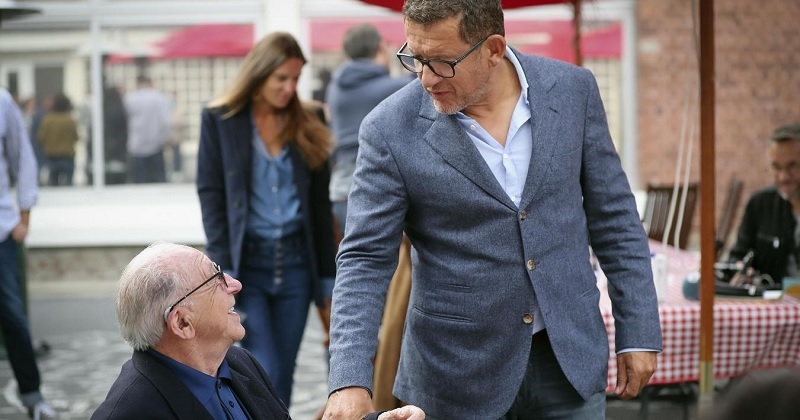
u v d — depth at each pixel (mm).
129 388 2215
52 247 9211
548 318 2518
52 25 9531
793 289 4305
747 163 9969
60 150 9609
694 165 9836
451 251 2551
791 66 9922
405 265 3656
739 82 9914
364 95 5941
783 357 3895
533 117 2521
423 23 2348
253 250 4078
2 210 5016
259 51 4023
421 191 2533
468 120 2523
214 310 2295
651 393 5332
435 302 2574
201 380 2293
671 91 9789
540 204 2520
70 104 9602
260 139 4102
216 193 4105
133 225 9266
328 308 4238
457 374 2557
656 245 5965
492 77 2496
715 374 3885
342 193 5992
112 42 9586
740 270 4645
